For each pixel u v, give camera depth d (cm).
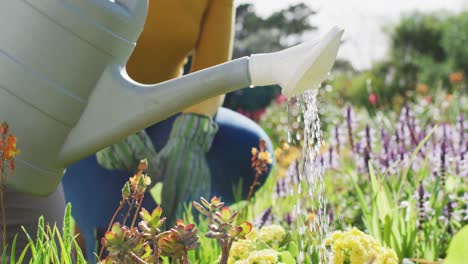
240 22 2206
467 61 1922
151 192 317
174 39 322
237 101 1500
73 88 185
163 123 328
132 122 183
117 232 154
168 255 156
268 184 420
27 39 183
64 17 181
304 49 171
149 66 322
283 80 173
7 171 189
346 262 210
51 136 187
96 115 186
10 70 183
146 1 196
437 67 1912
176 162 309
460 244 203
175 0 320
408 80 1881
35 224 209
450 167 384
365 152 389
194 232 155
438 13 2044
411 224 289
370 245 210
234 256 227
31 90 184
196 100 180
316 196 236
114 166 311
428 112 735
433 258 282
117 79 186
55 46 183
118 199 317
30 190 193
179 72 334
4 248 192
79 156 190
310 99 194
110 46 186
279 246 250
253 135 340
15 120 186
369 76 1827
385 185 306
